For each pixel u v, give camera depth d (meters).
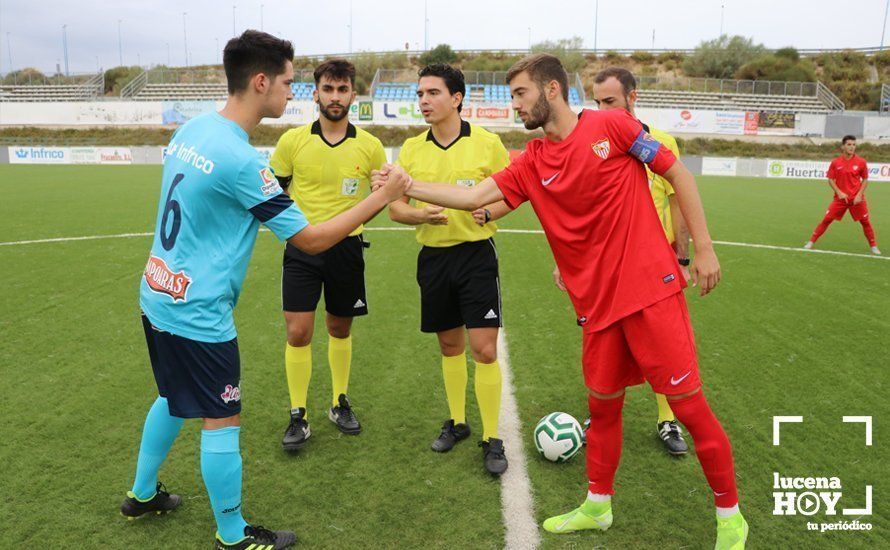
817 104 39.44
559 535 2.83
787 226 12.38
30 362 4.84
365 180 3.93
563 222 2.70
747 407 4.13
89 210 13.08
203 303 2.51
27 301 6.48
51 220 11.73
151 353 2.73
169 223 2.53
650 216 2.61
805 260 9.07
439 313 3.62
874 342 5.45
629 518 2.95
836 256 9.41
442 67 3.50
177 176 2.53
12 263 8.19
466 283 3.50
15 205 13.72
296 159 3.86
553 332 5.75
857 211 9.58
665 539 2.80
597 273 2.66
